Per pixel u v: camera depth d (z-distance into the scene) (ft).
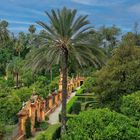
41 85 189.57
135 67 116.47
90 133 59.16
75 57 107.65
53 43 107.04
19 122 102.58
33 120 115.65
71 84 216.95
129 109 92.48
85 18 105.19
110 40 377.30
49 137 91.35
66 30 104.73
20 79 241.14
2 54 316.19
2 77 258.16
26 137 106.32
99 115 61.05
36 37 107.86
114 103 111.75
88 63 111.45
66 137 61.46
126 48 120.47
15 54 354.95
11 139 91.20
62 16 105.40
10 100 111.96
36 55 106.42
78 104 147.13
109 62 120.88
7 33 367.25
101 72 120.98
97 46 106.22
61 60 107.55
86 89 194.90
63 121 105.19
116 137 57.77
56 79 212.84
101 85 117.60
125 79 116.26
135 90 114.42
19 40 361.92
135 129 59.57
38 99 125.80
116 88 114.62
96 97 121.60
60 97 174.60
